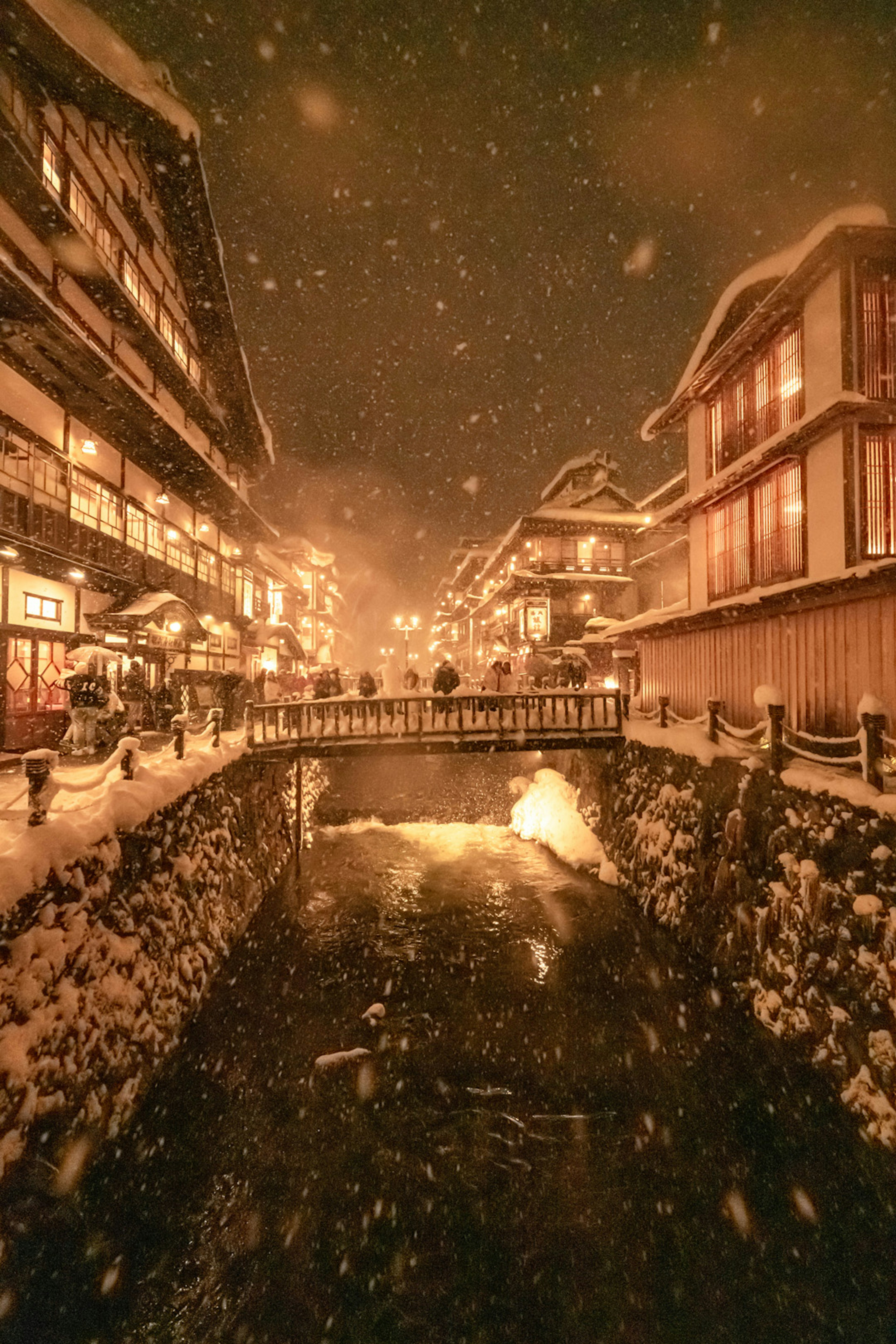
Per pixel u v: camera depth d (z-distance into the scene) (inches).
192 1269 194.2
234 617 1031.0
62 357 454.0
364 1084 275.4
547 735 553.0
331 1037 310.5
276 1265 196.2
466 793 872.3
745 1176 227.3
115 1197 215.9
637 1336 177.3
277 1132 248.2
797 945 291.6
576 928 438.6
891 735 329.4
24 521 456.1
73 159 503.5
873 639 344.8
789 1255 199.3
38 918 212.8
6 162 399.9
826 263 381.4
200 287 780.6
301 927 442.6
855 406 344.8
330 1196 220.7
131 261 619.5
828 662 380.5
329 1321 180.9
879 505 371.6
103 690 478.0
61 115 489.4
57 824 231.6
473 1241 205.0
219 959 360.5
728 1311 183.6
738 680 478.3
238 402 937.5
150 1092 260.1
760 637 449.7
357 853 625.3
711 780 400.8
